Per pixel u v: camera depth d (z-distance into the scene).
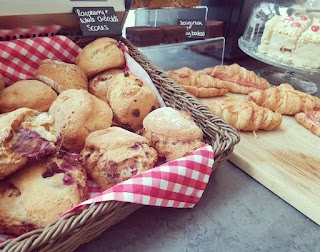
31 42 0.37
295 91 0.50
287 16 0.55
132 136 0.29
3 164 0.22
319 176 0.35
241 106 0.44
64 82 0.36
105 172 0.27
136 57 0.43
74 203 0.24
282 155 0.39
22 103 0.32
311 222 0.29
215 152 0.29
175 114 0.32
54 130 0.24
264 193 0.33
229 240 0.26
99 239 0.25
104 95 0.38
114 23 0.41
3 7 0.33
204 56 0.63
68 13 0.38
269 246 0.26
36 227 0.23
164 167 0.25
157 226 0.27
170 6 0.55
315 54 0.52
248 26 0.61
